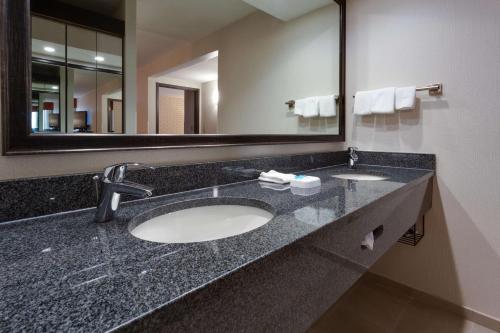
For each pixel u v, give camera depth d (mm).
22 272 401
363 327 1446
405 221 1179
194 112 1155
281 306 512
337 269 690
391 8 1657
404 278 1718
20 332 268
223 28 1278
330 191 979
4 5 647
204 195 936
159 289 352
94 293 343
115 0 906
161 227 795
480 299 1444
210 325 379
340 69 1838
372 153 1769
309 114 1711
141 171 881
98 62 852
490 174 1374
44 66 726
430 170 1531
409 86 1591
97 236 562
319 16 1737
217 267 414
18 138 672
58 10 760
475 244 1442
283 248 495
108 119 871
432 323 1462
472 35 1392
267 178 1163
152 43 1018
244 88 1365
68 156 766
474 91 1397
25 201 657
